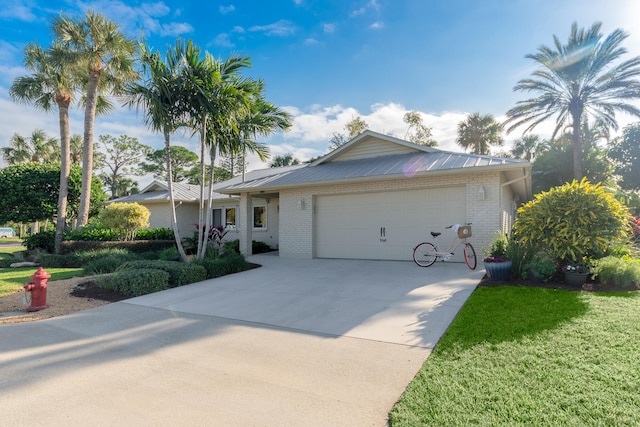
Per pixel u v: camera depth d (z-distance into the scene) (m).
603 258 7.38
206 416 2.67
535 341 3.89
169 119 9.39
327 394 2.97
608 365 3.26
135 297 6.98
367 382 3.18
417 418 2.54
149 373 3.47
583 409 2.57
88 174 15.30
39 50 15.59
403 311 5.42
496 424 2.43
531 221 7.68
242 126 10.60
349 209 11.77
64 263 12.18
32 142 35.00
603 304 5.32
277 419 2.61
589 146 20.94
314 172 12.77
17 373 3.50
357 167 12.17
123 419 2.64
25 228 46.12
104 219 13.98
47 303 6.59
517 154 31.53
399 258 10.87
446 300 5.93
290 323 5.09
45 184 16.80
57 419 2.65
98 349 4.18
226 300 6.59
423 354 3.77
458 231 8.80
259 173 18.92
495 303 5.55
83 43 14.30
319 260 11.67
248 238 13.61
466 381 3.08
